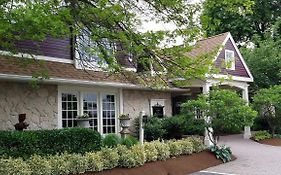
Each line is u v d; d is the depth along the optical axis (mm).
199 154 13242
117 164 10375
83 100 14609
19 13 5461
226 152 13516
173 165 11570
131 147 11539
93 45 8891
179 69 7766
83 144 11273
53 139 10594
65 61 14367
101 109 15250
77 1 7227
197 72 7473
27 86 12617
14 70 11766
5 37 7242
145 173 10438
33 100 12750
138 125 16406
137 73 9047
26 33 5965
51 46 14008
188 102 13719
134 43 7152
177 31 7441
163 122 16516
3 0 5484
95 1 7055
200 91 19656
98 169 9750
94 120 15000
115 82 14984
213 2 7414
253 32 32625
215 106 13102
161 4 7398
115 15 6836
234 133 24328
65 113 13875
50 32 6074
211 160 12891
